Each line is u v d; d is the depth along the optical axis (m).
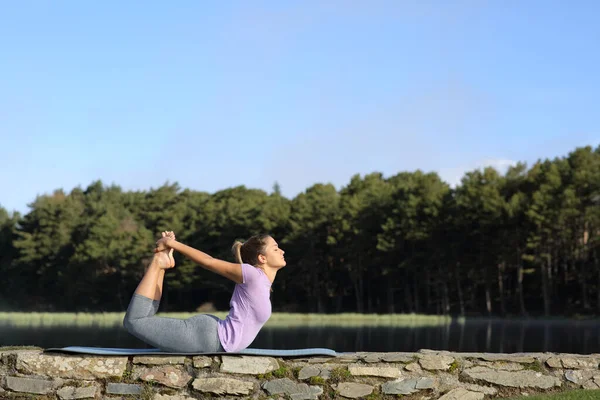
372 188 82.19
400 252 73.00
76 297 92.38
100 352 5.82
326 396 6.02
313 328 45.84
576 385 6.52
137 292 5.77
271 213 85.00
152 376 5.85
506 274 72.44
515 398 6.15
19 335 35.72
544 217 59.66
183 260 82.50
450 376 6.30
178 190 112.81
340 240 78.56
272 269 6.10
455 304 75.38
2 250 109.19
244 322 5.86
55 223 101.31
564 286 69.50
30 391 5.79
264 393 5.93
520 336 36.25
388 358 6.20
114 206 106.38
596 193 60.72
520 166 70.88
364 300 86.00
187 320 5.86
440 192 73.06
